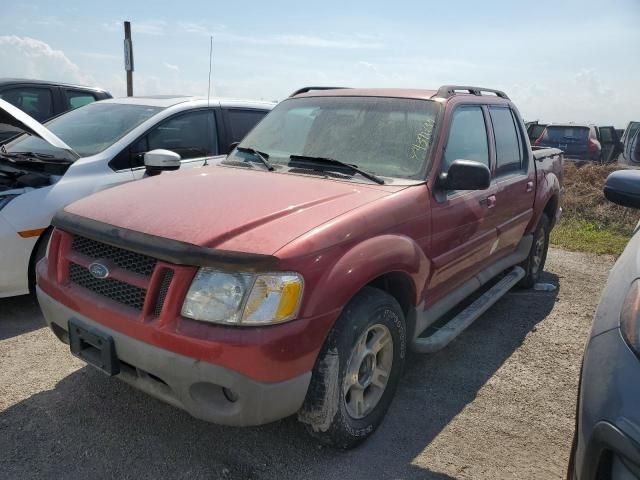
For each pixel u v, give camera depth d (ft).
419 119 12.00
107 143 16.65
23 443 9.26
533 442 10.05
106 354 8.57
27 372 11.57
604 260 23.50
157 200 9.55
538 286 19.08
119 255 8.69
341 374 8.64
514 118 15.99
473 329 15.21
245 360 7.54
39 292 9.91
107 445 9.32
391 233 9.55
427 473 9.02
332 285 8.19
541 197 17.02
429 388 11.83
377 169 11.32
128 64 28.35
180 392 7.99
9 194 13.89
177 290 7.88
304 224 8.49
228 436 9.71
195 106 18.84
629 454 5.44
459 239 11.93
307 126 12.98
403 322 10.14
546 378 12.54
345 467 9.06
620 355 6.11
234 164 12.67
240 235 8.09
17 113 14.01
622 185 9.49
